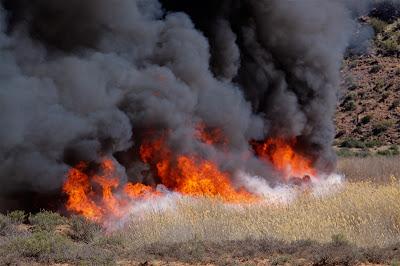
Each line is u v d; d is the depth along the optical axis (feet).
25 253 65.57
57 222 89.97
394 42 426.51
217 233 74.64
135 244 72.38
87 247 69.15
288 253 62.95
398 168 161.38
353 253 60.13
